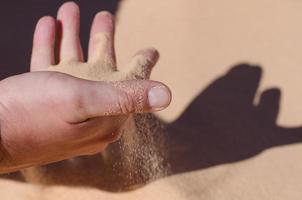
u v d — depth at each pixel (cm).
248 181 65
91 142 60
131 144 66
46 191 66
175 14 86
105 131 59
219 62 79
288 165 67
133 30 84
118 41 82
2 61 81
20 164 62
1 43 84
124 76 63
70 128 57
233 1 87
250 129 71
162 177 66
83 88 54
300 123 72
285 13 84
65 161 69
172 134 70
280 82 76
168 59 79
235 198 64
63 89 54
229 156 68
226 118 72
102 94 53
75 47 68
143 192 65
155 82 54
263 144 69
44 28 68
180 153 68
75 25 70
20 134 58
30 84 56
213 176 66
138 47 81
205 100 74
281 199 63
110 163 68
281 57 79
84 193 65
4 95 56
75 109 54
